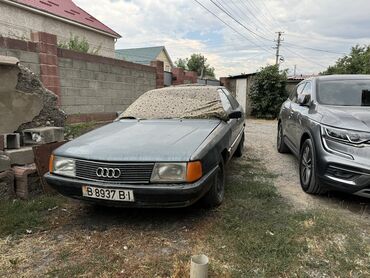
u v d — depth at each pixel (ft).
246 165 17.38
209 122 12.33
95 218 10.32
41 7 41.83
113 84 24.27
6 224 9.45
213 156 9.89
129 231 9.41
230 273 7.27
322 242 8.71
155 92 15.33
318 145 11.60
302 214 10.36
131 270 7.45
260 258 7.84
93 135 11.22
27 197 11.57
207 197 10.46
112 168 8.91
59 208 11.10
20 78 13.41
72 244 8.68
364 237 9.05
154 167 8.77
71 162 9.53
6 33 36.78
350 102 13.43
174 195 8.61
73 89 20.29
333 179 10.84
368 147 10.31
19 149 12.61
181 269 7.40
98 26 52.42
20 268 7.58
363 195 10.37
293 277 7.20
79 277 7.20
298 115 15.51
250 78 54.19
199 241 8.76
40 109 14.33
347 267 7.58
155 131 11.03
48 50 17.93
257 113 52.06
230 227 9.43
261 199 11.86
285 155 20.35
